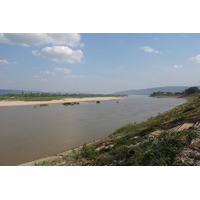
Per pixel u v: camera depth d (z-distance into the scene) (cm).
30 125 1825
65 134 1411
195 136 505
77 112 3147
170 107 4144
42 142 1184
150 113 2875
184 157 416
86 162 615
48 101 7038
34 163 739
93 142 1112
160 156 455
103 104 5641
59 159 745
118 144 767
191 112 1079
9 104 5197
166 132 619
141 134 906
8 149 1041
